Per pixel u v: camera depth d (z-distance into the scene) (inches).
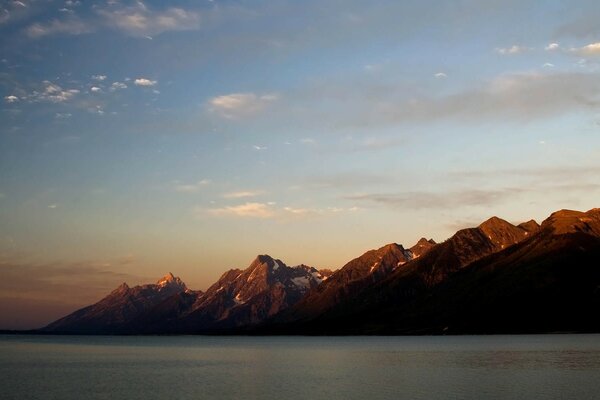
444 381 4389.8
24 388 4264.3
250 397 3745.1
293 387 4220.0
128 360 7559.1
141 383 4566.9
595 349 7741.1
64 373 5516.7
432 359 6658.5
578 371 4872.0
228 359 7632.9
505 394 3673.7
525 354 6988.2
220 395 3848.4
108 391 4079.7
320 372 5374.0
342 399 3614.7
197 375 5226.4
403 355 7593.5
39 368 6161.4
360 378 4751.5
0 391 4109.3
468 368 5354.3
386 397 3651.6
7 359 7859.3
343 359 7170.3
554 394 3639.3
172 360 7514.8
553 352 7249.0
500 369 5177.2
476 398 3545.8
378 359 6963.6
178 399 3686.0
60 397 3823.8
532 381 4266.7
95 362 7175.2
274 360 7273.6
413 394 3754.9
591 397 3518.7
